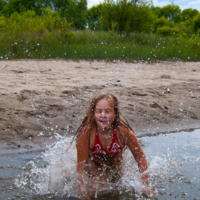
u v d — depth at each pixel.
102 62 9.66
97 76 6.85
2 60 8.76
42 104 4.31
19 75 6.34
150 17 17.12
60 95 4.80
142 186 2.42
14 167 2.69
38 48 10.41
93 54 10.42
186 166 2.85
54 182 2.42
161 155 3.10
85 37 13.51
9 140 3.29
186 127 4.27
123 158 2.85
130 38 15.22
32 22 12.47
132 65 9.47
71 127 3.75
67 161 2.72
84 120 2.64
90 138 2.50
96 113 2.44
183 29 25.73
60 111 4.14
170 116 4.57
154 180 2.54
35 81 5.75
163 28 22.91
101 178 2.52
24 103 4.27
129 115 4.35
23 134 3.45
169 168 2.79
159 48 13.25
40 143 3.31
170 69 9.18
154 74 7.80
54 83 5.67
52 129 3.65
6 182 2.38
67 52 10.22
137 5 16.67
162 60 11.45
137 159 2.65
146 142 3.54
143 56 11.16
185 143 3.55
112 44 13.27
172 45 14.21
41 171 2.62
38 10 35.19
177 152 3.22
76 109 4.27
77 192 2.28
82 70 7.71
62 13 37.25
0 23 12.34
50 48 10.39
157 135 3.85
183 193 2.33
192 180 2.56
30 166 2.72
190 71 8.95
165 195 2.29
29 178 2.48
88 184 2.41
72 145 3.09
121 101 4.84
